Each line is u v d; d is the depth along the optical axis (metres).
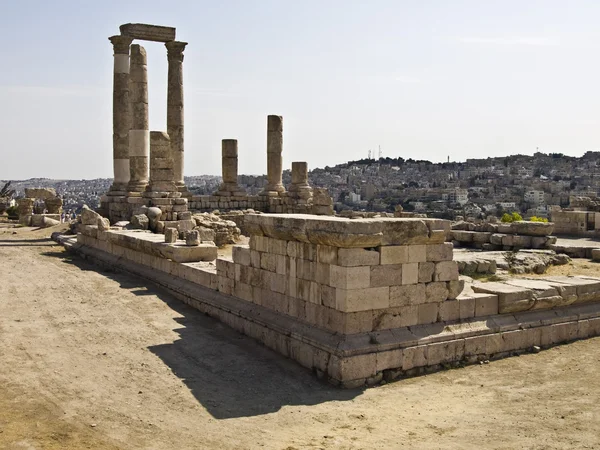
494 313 14.12
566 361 13.45
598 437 9.24
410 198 142.25
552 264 24.08
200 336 14.89
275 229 13.95
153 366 12.52
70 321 15.61
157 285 20.66
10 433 9.01
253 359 13.30
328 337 12.27
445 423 9.91
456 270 13.47
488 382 12.05
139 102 37.09
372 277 12.29
